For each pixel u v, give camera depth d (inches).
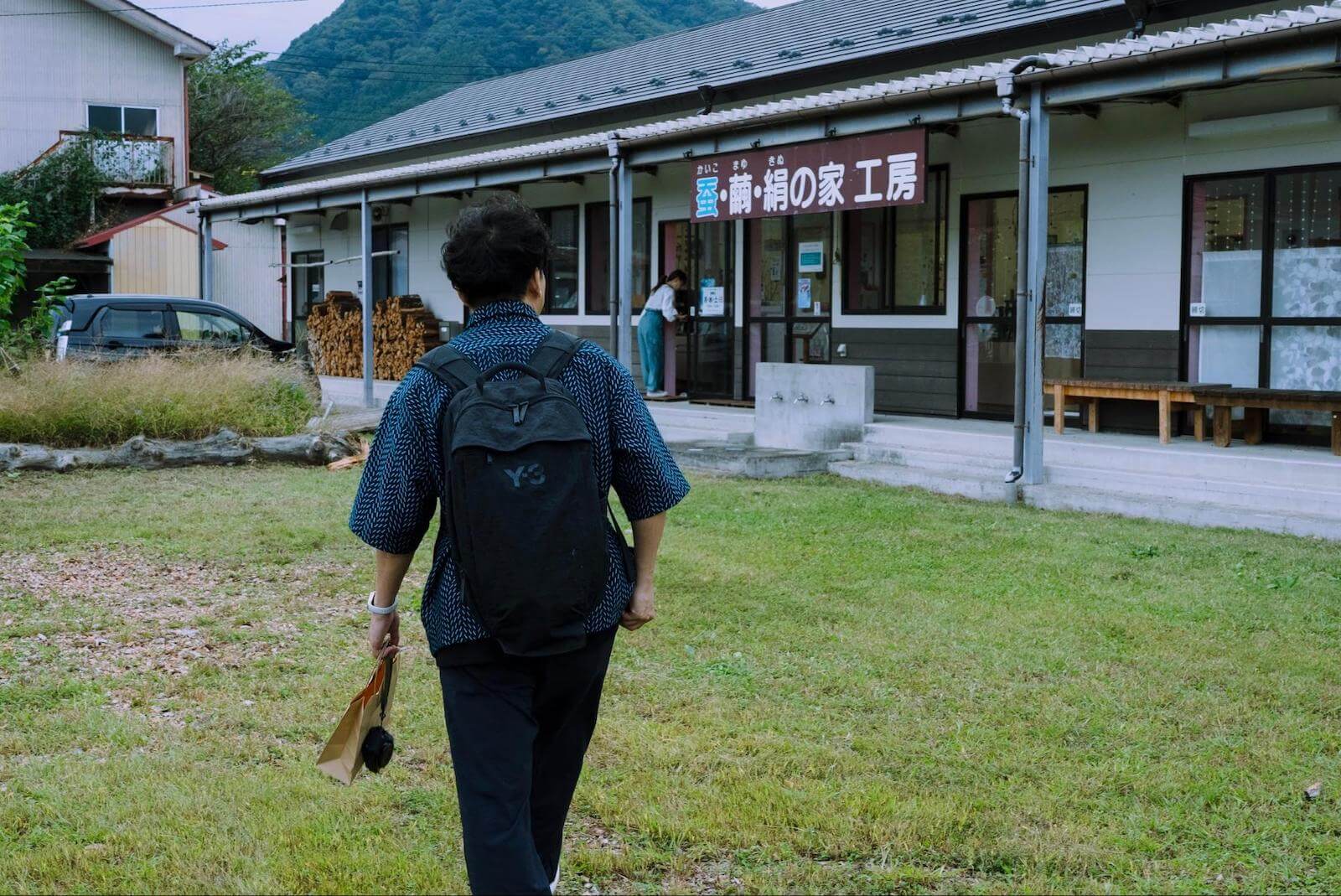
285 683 201.2
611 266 479.8
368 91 2492.6
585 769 163.3
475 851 99.7
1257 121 382.0
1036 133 345.1
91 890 129.8
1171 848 138.9
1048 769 162.2
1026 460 360.8
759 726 178.9
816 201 420.5
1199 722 178.7
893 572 275.7
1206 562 277.9
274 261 1038.4
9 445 420.5
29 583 266.5
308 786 157.4
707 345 587.5
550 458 98.3
